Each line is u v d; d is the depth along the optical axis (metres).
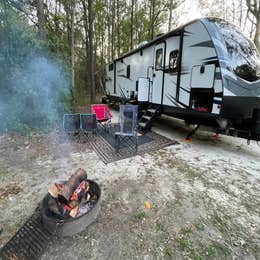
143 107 6.50
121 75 8.68
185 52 4.23
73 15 8.35
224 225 1.88
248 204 2.22
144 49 6.16
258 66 3.84
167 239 1.69
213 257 1.53
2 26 4.29
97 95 15.88
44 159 3.29
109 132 5.16
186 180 2.74
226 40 3.62
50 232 1.63
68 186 1.74
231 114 3.49
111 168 3.04
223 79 3.32
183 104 4.43
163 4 13.78
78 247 1.57
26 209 2.00
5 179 2.61
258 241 1.70
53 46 5.75
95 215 1.86
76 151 3.72
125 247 1.59
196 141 4.66
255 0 8.35
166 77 5.05
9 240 1.59
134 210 2.05
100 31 14.71
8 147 3.75
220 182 2.71
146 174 2.88
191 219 1.95
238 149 4.16
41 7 5.55
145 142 4.40
